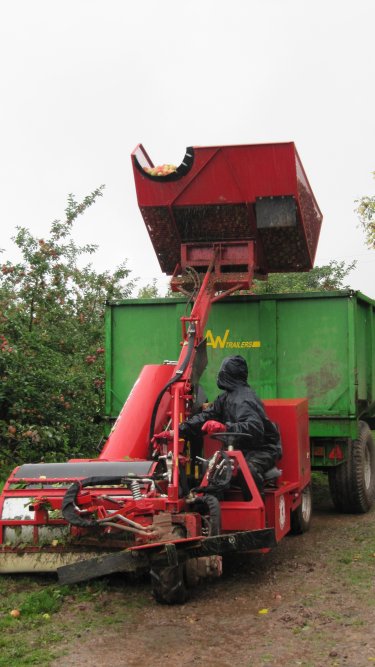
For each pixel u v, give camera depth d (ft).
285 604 19.74
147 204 30.07
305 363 31.32
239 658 16.10
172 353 32.65
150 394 24.85
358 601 19.84
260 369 31.65
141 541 19.43
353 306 30.86
